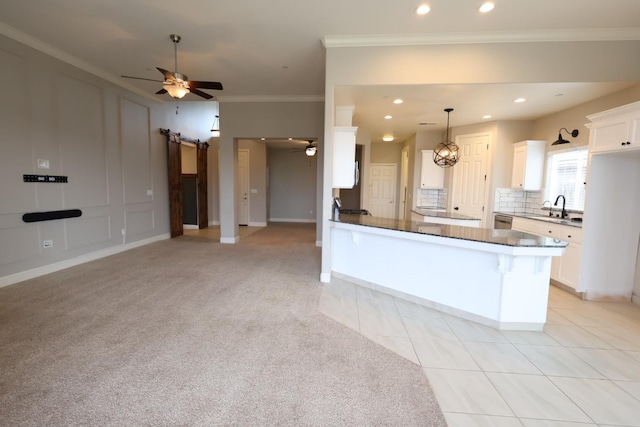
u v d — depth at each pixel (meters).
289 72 4.84
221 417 1.69
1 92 3.51
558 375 2.15
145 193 6.10
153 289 3.65
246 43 3.84
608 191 3.52
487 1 2.81
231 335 2.59
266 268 4.64
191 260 5.04
